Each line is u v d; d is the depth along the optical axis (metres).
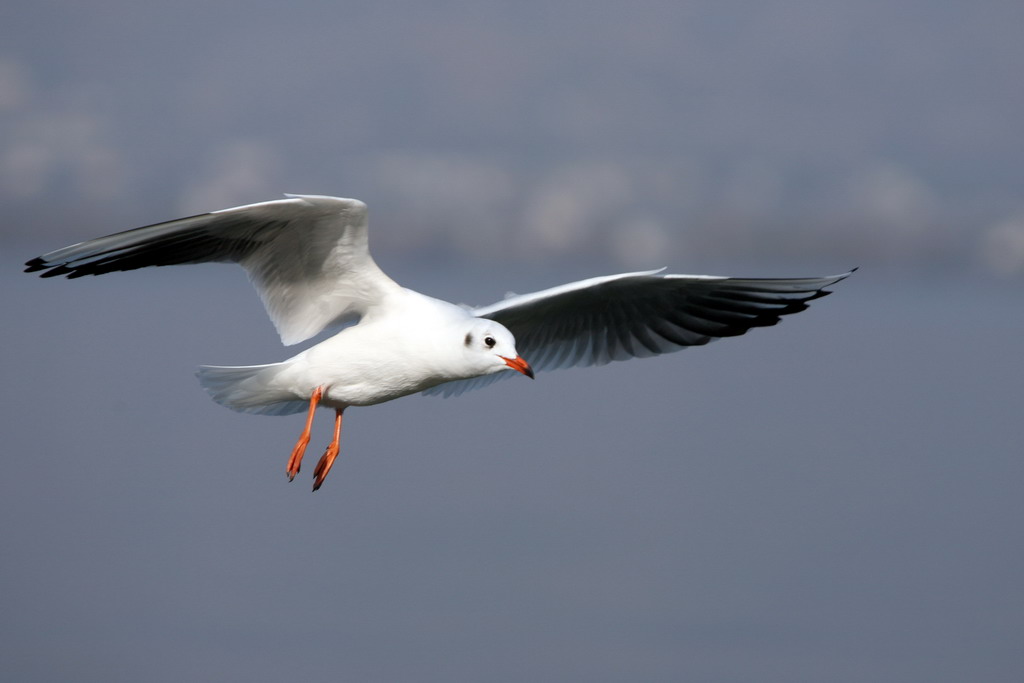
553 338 13.98
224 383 11.91
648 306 13.62
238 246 11.66
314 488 11.78
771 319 13.29
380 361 11.51
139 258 11.62
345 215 10.94
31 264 11.02
